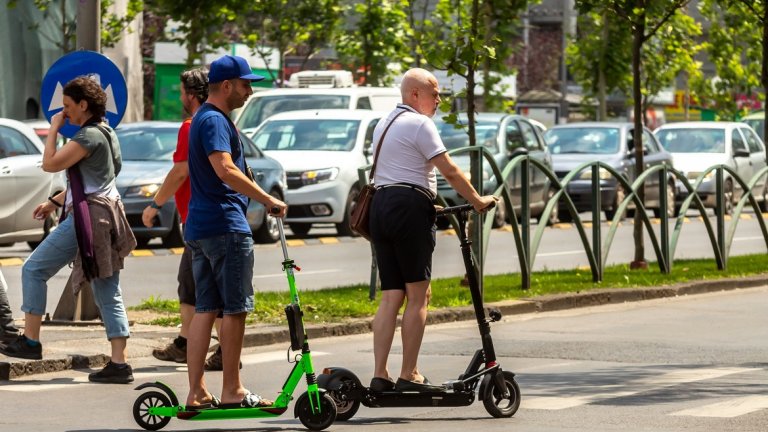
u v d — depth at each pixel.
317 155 43.81
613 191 52.62
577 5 32.97
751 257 36.78
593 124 55.31
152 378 18.86
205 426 15.42
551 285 29.47
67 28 60.19
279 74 67.38
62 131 21.59
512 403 16.03
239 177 15.16
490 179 46.06
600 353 21.55
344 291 27.55
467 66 28.92
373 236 16.38
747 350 21.94
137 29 72.00
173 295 28.97
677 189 58.28
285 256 15.09
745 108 94.56
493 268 35.25
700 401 16.91
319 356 21.00
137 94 72.00
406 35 67.94
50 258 18.83
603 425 15.32
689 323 25.53
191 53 54.00
